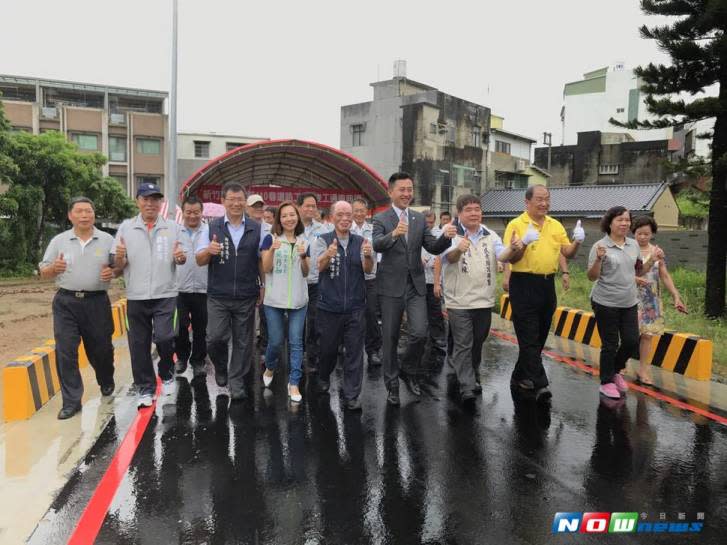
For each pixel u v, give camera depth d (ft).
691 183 49.52
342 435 15.57
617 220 18.17
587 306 37.58
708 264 34.42
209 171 45.32
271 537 10.43
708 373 21.30
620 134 120.26
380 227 17.33
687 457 14.05
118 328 30.45
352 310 17.62
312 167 52.60
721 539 10.39
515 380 20.35
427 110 90.99
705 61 32.94
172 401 18.56
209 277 18.37
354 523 10.91
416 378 19.20
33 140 71.56
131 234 17.11
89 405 18.10
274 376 21.90
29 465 13.56
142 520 11.05
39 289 58.65
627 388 20.08
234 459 13.92
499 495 12.04
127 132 117.50
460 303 18.69
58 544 10.25
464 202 18.69
